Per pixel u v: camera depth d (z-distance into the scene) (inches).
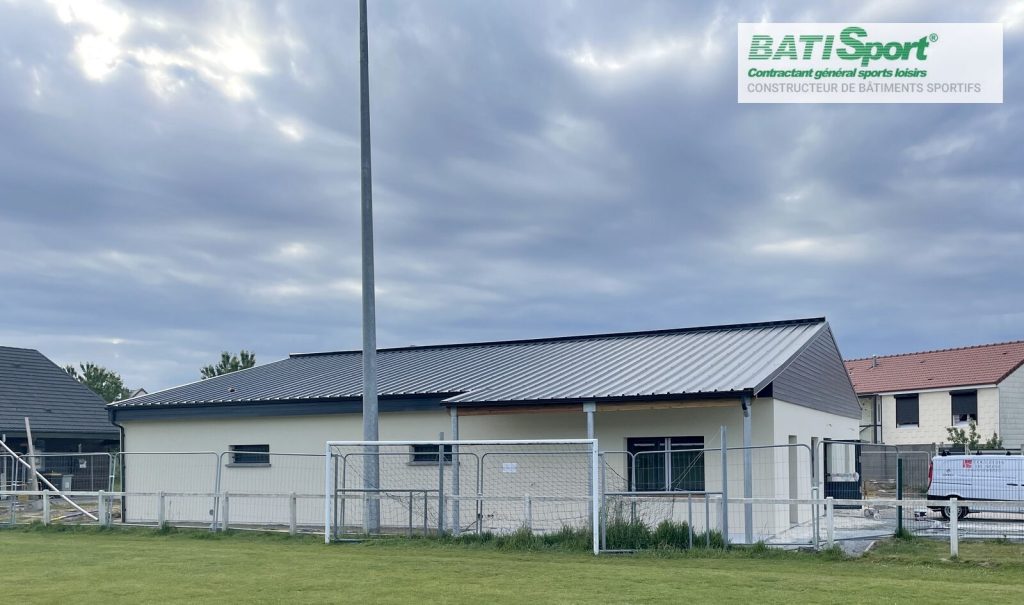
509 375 954.1
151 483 1043.3
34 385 1622.8
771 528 798.5
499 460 884.6
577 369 938.1
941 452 1214.9
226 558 629.3
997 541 718.5
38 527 873.5
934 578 545.6
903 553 642.8
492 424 898.1
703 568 582.2
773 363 837.8
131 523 908.6
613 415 862.5
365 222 814.5
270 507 975.6
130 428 1069.8
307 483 966.4
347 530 845.8
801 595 478.6
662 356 948.0
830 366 1040.2
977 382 1713.8
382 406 935.0
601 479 757.3
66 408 1610.5
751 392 742.5
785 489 835.4
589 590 492.4
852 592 488.1
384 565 590.6
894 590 494.9
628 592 486.3
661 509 738.2
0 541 762.2
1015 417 1702.8
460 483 893.2
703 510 815.7
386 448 930.1
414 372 1048.2
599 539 668.7
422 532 789.9
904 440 1829.5
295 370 1172.5
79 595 478.6
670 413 843.4
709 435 826.8
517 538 688.4
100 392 2475.4
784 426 848.9
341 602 456.1
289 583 516.1
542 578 534.9
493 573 555.2
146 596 474.6
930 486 1040.8
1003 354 1784.0
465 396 863.1
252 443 1005.2
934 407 1786.4
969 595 479.8
